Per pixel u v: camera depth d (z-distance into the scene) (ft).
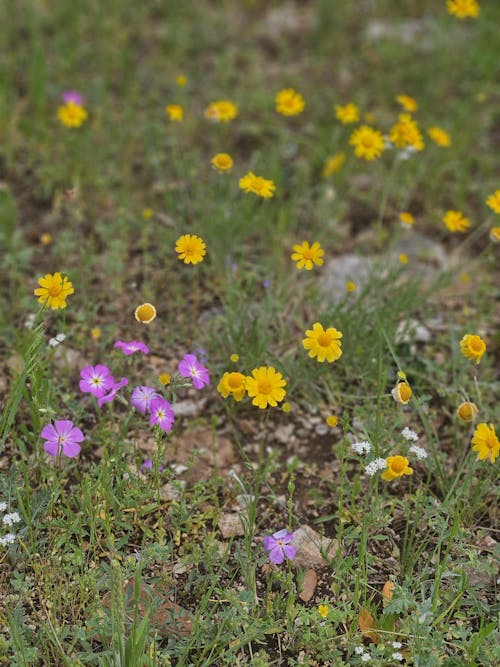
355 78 23.02
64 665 10.18
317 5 26.58
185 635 10.71
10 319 15.14
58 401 13.62
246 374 13.96
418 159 19.71
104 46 22.95
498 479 12.94
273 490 12.89
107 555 11.59
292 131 20.95
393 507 12.22
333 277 16.87
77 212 17.35
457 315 16.35
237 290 15.35
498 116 21.80
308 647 10.73
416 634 10.24
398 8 25.81
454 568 11.34
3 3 23.58
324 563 11.82
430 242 18.06
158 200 18.43
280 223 16.92
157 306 15.81
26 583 10.72
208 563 11.38
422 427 13.94
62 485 12.21
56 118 20.25
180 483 12.37
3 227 16.92
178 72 22.67
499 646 10.28
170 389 11.83
